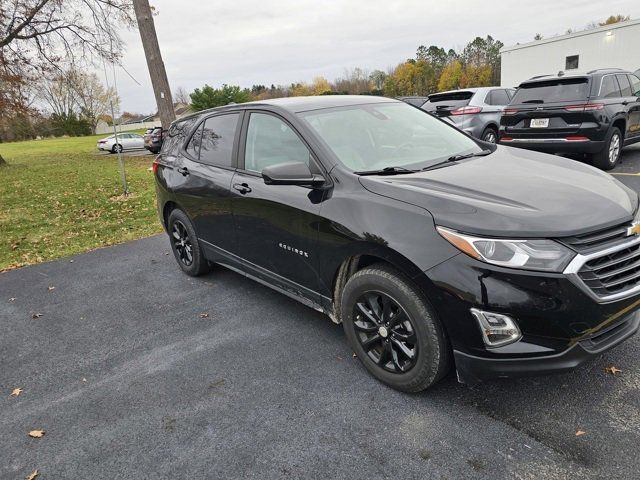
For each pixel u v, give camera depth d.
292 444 2.41
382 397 2.72
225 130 4.05
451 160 3.27
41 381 3.20
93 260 5.84
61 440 2.59
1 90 18.23
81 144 38.69
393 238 2.51
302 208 3.05
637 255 2.38
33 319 4.22
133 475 2.30
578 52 27.06
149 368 3.24
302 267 3.22
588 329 2.21
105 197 10.42
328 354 3.22
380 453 2.30
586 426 2.36
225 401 2.80
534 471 2.12
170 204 4.84
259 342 3.46
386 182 2.74
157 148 21.73
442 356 2.48
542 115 7.89
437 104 11.27
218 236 4.12
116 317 4.10
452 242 2.31
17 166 20.08
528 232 2.21
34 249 6.65
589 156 8.65
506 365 2.29
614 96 7.95
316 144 3.12
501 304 2.20
